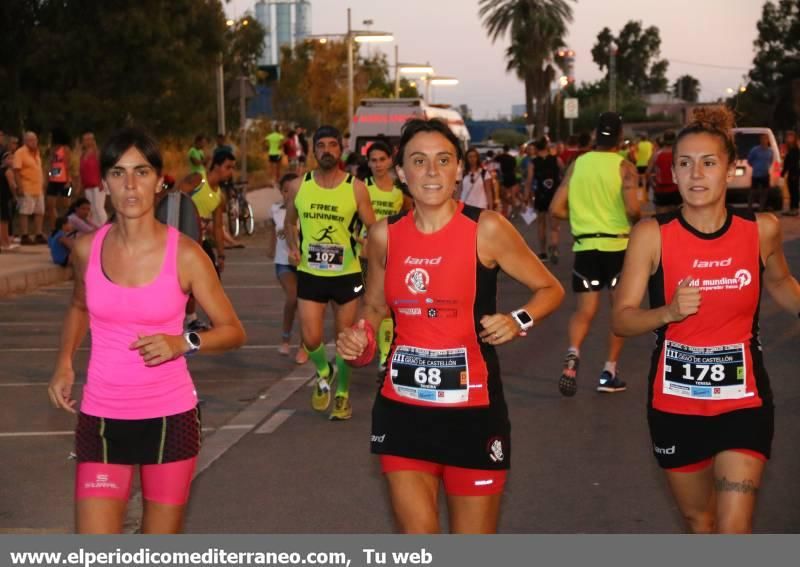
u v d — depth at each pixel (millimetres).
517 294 15242
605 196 8703
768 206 28688
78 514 4215
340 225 8227
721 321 4262
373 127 31406
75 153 29031
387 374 4277
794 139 28328
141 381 4191
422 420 4176
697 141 4227
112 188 4184
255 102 65875
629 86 134250
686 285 4137
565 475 6820
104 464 4227
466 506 4215
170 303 4230
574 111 55562
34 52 30547
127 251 4234
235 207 24453
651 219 4363
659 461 4402
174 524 4277
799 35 93500
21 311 14359
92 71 31172
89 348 11734
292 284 10945
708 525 4453
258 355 11156
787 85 81312
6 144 20500
